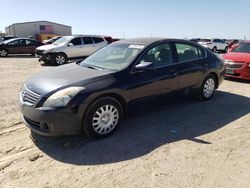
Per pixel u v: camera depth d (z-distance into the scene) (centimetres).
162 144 447
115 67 506
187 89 615
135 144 447
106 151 424
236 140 464
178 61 589
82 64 561
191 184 342
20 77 1055
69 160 398
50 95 421
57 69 532
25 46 2220
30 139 463
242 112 610
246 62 906
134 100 500
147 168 376
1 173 364
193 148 434
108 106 462
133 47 549
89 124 445
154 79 528
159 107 607
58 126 420
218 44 3300
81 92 431
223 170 374
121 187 335
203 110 618
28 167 379
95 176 358
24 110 441
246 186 341
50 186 337
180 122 543
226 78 992
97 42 1755
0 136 472
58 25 5925
